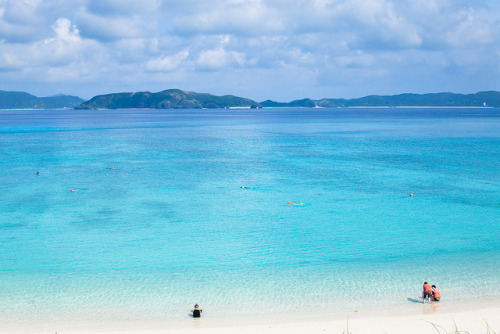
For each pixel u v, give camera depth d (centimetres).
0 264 3222
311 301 2616
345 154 9381
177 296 2700
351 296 2675
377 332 2231
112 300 2645
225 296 2697
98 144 11888
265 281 2919
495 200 5088
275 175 6894
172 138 13862
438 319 2352
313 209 4788
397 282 2877
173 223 4278
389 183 6134
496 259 3272
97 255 3412
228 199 5272
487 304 2530
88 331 2269
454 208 4766
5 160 8606
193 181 6412
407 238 3797
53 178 6644
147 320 2397
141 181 6412
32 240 3756
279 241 3747
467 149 10000
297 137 14062
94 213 4622
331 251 3497
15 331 2275
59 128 19325
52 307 2555
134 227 4138
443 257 3331
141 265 3212
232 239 3803
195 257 3375
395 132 15862
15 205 4944
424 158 8562
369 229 4059
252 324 2331
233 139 13412
